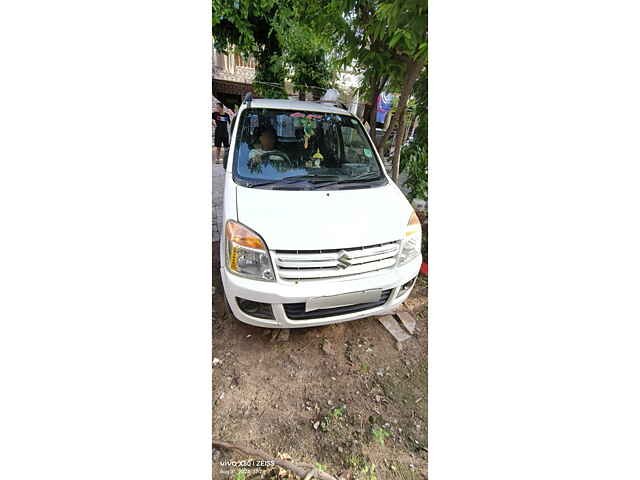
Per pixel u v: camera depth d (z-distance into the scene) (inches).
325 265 67.8
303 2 118.2
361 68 122.0
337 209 76.0
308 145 94.7
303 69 140.6
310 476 59.6
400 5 83.4
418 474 61.2
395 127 144.1
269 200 75.7
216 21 121.6
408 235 78.0
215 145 115.0
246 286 66.4
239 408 68.2
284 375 75.2
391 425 67.6
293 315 69.7
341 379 75.4
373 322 91.7
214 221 116.1
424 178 129.6
